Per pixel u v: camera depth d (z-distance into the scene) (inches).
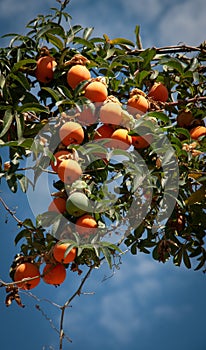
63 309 69.0
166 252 75.4
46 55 71.5
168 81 74.5
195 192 72.3
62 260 65.1
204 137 71.7
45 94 70.8
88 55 72.1
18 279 68.2
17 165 67.5
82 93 68.1
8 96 68.2
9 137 69.4
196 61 74.7
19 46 72.1
